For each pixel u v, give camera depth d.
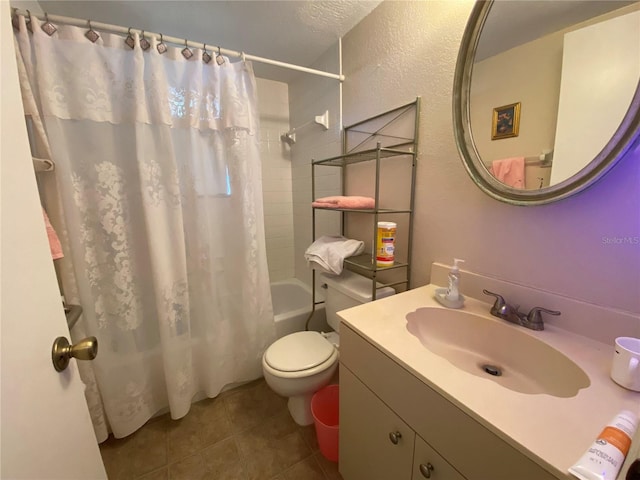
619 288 0.66
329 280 1.49
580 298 0.73
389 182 1.34
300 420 1.39
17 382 0.40
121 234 1.21
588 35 0.65
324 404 1.35
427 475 0.63
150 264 1.26
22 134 0.46
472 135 0.92
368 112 1.43
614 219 0.66
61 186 1.06
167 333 1.31
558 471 0.39
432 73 1.07
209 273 1.42
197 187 1.35
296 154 2.29
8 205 0.41
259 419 1.44
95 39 1.08
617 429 0.42
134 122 1.15
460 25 0.96
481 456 0.51
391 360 0.72
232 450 1.26
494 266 0.93
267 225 2.39
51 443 0.47
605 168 0.63
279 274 2.51
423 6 1.08
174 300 1.33
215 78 1.33
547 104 0.73
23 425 0.41
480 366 0.84
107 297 1.23
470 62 0.90
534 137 0.77
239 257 1.53
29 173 0.47
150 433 1.36
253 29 1.47
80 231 1.12
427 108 1.11
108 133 1.14
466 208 1.00
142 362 1.35
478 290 0.98
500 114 0.84
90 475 0.60
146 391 1.38
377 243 1.15
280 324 1.81
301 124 2.14
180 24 1.41
